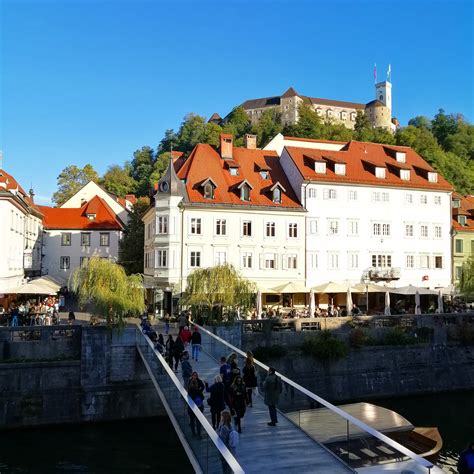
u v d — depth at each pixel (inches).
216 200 2134.6
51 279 1973.4
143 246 2716.5
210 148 2368.4
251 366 866.8
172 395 848.9
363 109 7500.0
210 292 1566.2
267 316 1875.0
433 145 4859.7
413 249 2396.7
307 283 2212.1
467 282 2000.5
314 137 5270.7
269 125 5836.6
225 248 2124.8
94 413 1330.0
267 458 652.1
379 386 1621.6
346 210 2293.3
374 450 628.7
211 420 776.9
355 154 2502.5
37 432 1248.2
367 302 2180.1
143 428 1284.4
